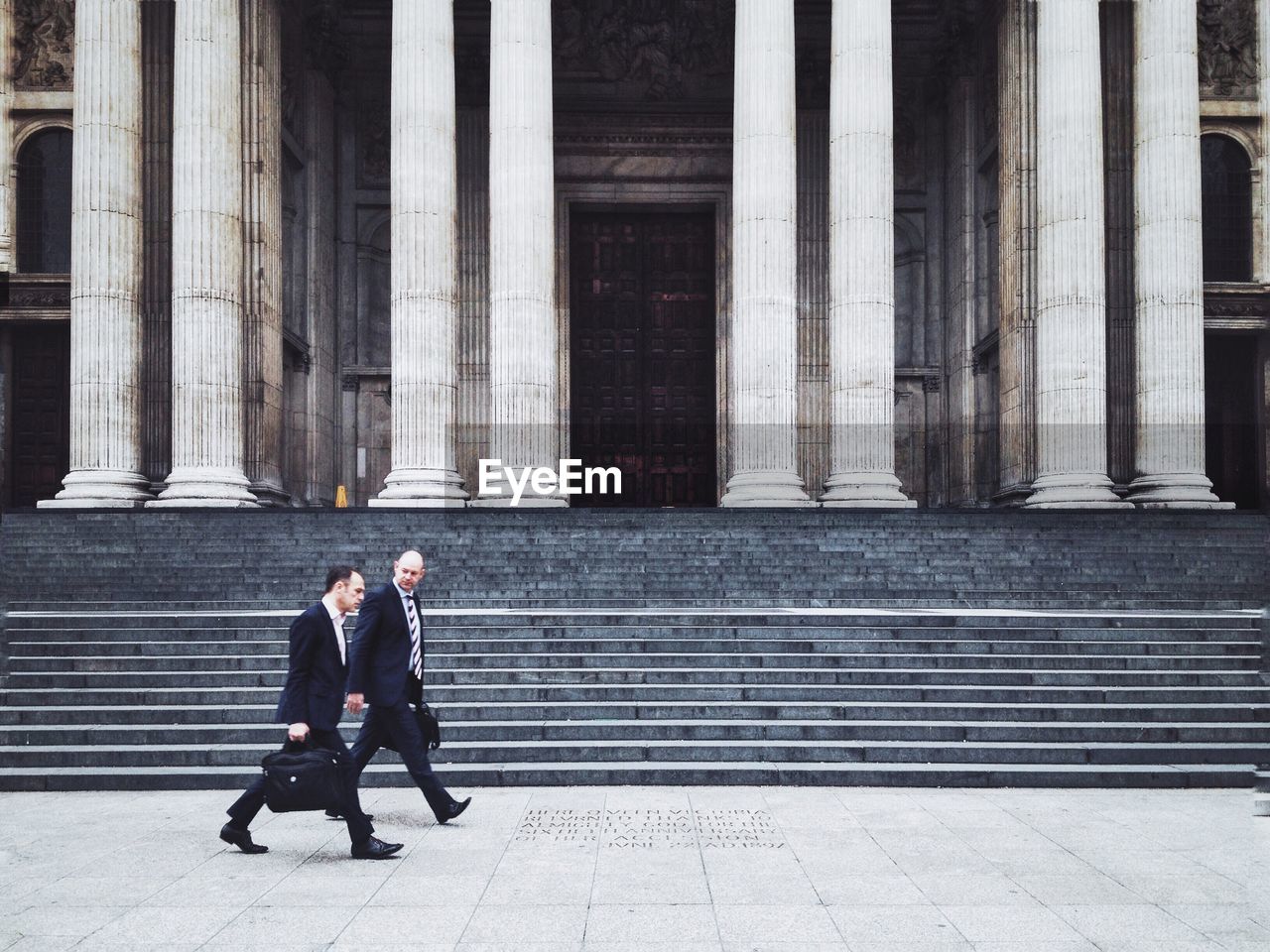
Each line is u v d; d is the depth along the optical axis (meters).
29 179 32.97
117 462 27.75
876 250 28.36
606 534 22.95
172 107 30.08
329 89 37.81
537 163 28.62
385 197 38.81
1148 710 14.59
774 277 28.09
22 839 10.64
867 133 28.52
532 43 28.78
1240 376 33.94
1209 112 33.19
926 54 39.50
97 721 14.70
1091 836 10.66
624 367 39.69
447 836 10.70
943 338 38.94
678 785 13.18
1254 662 16.05
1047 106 29.08
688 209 39.59
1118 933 7.83
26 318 32.47
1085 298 28.42
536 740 14.16
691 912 8.27
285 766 9.70
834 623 17.09
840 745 13.77
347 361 38.31
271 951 7.44
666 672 15.70
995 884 9.05
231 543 22.80
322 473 36.78
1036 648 16.52
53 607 19.72
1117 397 31.17
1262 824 11.18
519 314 28.17
